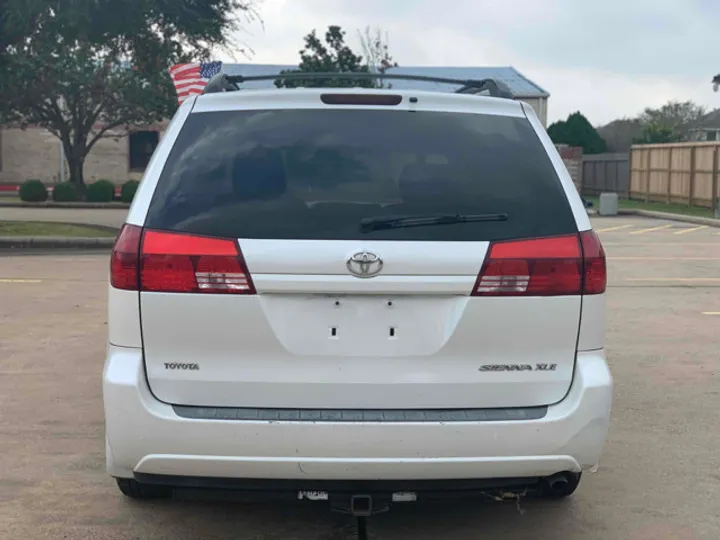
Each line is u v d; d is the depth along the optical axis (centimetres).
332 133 327
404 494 308
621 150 5166
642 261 1389
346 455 295
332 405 304
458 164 322
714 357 698
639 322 848
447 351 305
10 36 1577
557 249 309
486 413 305
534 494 360
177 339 301
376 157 321
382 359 304
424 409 305
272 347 301
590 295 312
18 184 3688
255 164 317
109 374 301
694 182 2791
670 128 4941
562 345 310
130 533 370
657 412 546
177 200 309
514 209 313
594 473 444
